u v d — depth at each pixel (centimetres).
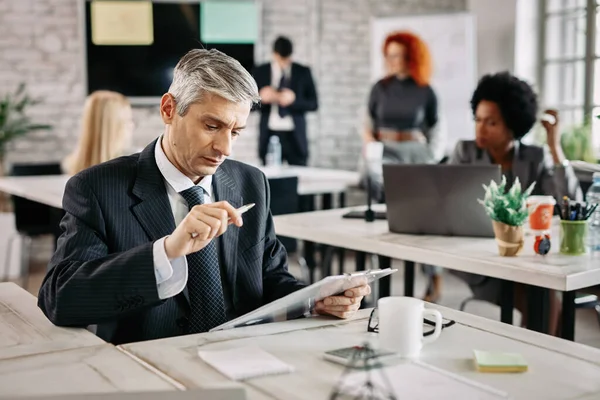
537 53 552
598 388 110
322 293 145
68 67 565
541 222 225
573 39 530
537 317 231
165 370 117
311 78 569
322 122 619
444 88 573
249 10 592
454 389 108
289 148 567
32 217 426
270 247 181
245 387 109
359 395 104
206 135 151
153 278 137
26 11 551
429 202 236
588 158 418
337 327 143
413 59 524
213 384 111
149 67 580
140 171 162
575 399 105
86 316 139
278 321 152
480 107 286
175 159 161
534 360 122
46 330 141
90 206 154
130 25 573
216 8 587
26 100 534
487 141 288
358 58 621
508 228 205
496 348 129
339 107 621
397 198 240
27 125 554
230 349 126
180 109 152
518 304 287
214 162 155
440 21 569
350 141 626
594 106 516
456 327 142
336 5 611
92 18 565
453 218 235
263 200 179
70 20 562
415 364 119
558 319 280
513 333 138
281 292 173
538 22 549
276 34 605
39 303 152
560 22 538
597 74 514
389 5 621
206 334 138
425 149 495
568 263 199
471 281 290
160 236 158
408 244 225
